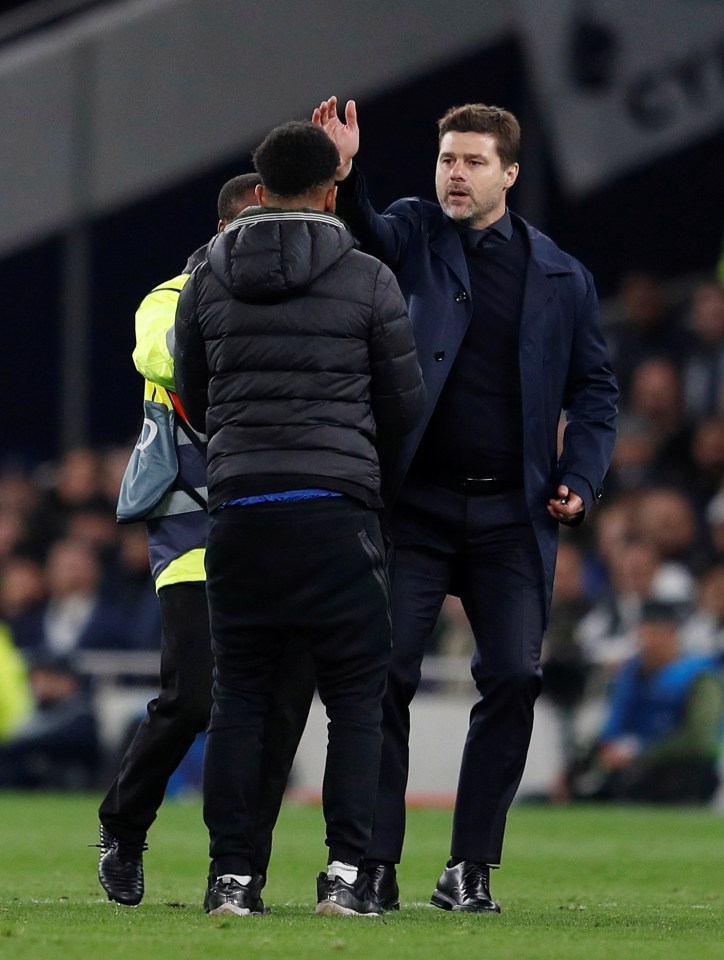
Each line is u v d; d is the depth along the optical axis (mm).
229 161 58906
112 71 58562
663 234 57531
